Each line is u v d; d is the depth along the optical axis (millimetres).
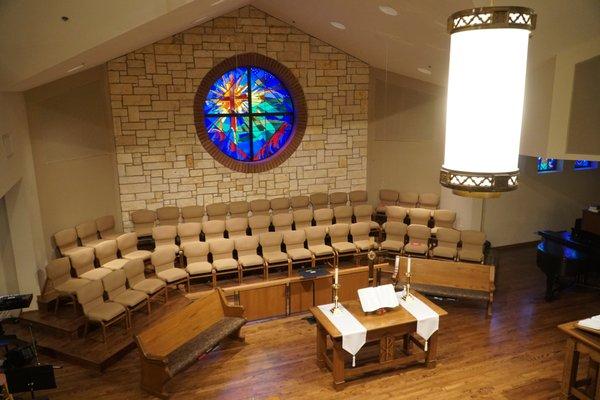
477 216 8852
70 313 6520
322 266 8086
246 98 9359
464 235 7988
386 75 9477
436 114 9055
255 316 6711
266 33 9055
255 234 8672
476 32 1552
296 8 7801
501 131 1572
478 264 6941
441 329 6453
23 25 4953
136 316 6598
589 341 4562
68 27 5023
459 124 1627
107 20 5047
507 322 6625
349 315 5445
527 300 7277
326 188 9977
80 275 6996
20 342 5496
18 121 6512
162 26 6188
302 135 9625
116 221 8695
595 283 7809
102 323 5879
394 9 5793
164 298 7086
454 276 6969
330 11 7125
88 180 8070
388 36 7035
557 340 6160
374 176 10102
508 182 1579
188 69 8719
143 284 6758
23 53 5047
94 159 8164
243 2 8234
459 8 4938
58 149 7504
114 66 8273
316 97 9570
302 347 6086
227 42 8867
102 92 8195
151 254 7219
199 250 7707
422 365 5668
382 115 9750
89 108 7992
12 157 6016
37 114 7113
